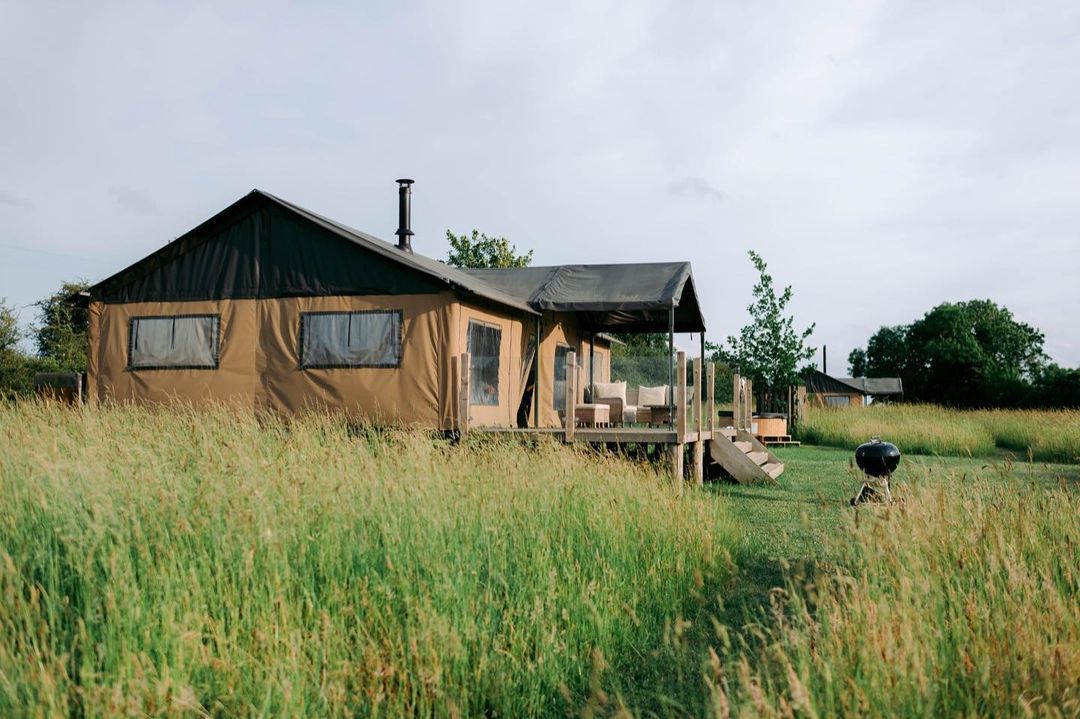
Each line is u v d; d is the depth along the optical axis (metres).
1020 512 5.63
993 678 3.23
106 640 3.46
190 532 4.45
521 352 15.46
